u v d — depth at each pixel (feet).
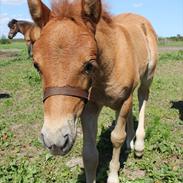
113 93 2.64
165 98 5.99
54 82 1.87
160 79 7.83
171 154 3.48
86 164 2.76
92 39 1.95
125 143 3.71
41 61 1.89
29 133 4.32
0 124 4.62
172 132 4.14
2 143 3.97
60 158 3.48
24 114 5.13
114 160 2.88
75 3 2.10
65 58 1.87
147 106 5.40
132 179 3.02
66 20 2.00
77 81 1.90
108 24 2.52
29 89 7.16
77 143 3.81
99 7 2.06
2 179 3.03
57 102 1.87
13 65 11.54
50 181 3.04
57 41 1.88
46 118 1.87
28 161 3.46
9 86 7.48
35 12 2.10
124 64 2.63
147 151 3.54
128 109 2.79
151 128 3.92
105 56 2.41
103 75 2.49
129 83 2.71
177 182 2.88
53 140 1.81
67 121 1.87
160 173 3.02
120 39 2.66
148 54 3.58
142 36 3.45
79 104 1.95
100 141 3.77
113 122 4.52
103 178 3.03
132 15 3.80
